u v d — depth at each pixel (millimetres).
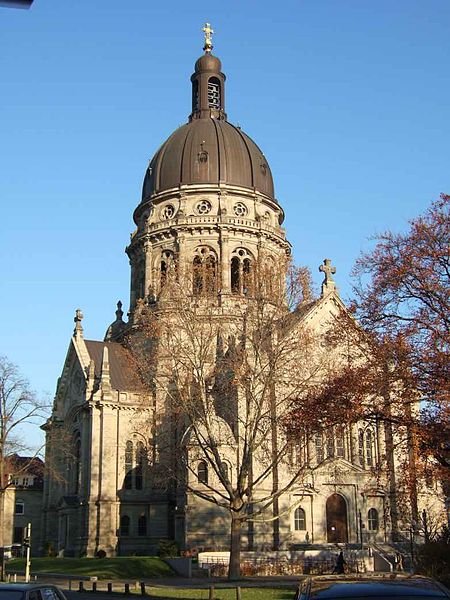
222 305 66875
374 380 36688
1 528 69938
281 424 46875
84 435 82125
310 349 56688
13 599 18219
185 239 90000
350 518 71812
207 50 109062
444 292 36156
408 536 70562
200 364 53938
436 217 37312
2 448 68375
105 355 81875
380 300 38031
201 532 67875
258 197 94312
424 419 35562
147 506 79562
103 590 47688
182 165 95062
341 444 73188
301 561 60250
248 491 51938
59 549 84250
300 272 55656
